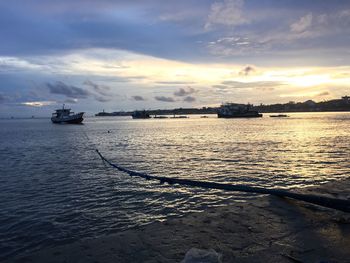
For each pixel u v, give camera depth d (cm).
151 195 1623
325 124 11062
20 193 1789
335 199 781
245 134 6788
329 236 645
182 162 2844
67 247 631
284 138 5475
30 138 7025
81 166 2744
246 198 1525
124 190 1747
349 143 4366
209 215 778
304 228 689
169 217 1308
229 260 553
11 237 1134
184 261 522
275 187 1791
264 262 545
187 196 1583
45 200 1619
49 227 1220
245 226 705
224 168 2447
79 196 1672
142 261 564
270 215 771
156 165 2711
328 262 531
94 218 1308
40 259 589
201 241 634
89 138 6669
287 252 579
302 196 848
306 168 2378
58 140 6250
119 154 3622
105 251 606
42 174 2392
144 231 692
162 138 6184
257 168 2403
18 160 3306
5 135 8344
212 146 4309
